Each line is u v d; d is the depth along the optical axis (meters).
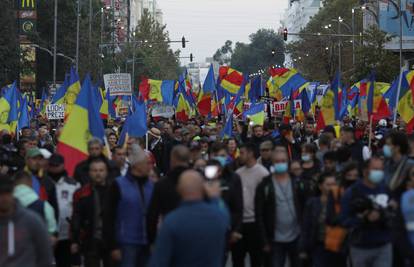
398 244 16.50
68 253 22.59
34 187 21.28
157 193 18.44
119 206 19.16
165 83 65.12
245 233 22.77
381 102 39.91
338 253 19.73
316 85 71.19
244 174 22.92
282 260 21.36
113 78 55.12
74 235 20.94
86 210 20.83
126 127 31.31
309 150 23.58
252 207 22.72
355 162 20.05
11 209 14.51
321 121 36.16
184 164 18.56
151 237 18.64
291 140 30.72
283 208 21.14
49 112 52.12
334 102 34.00
